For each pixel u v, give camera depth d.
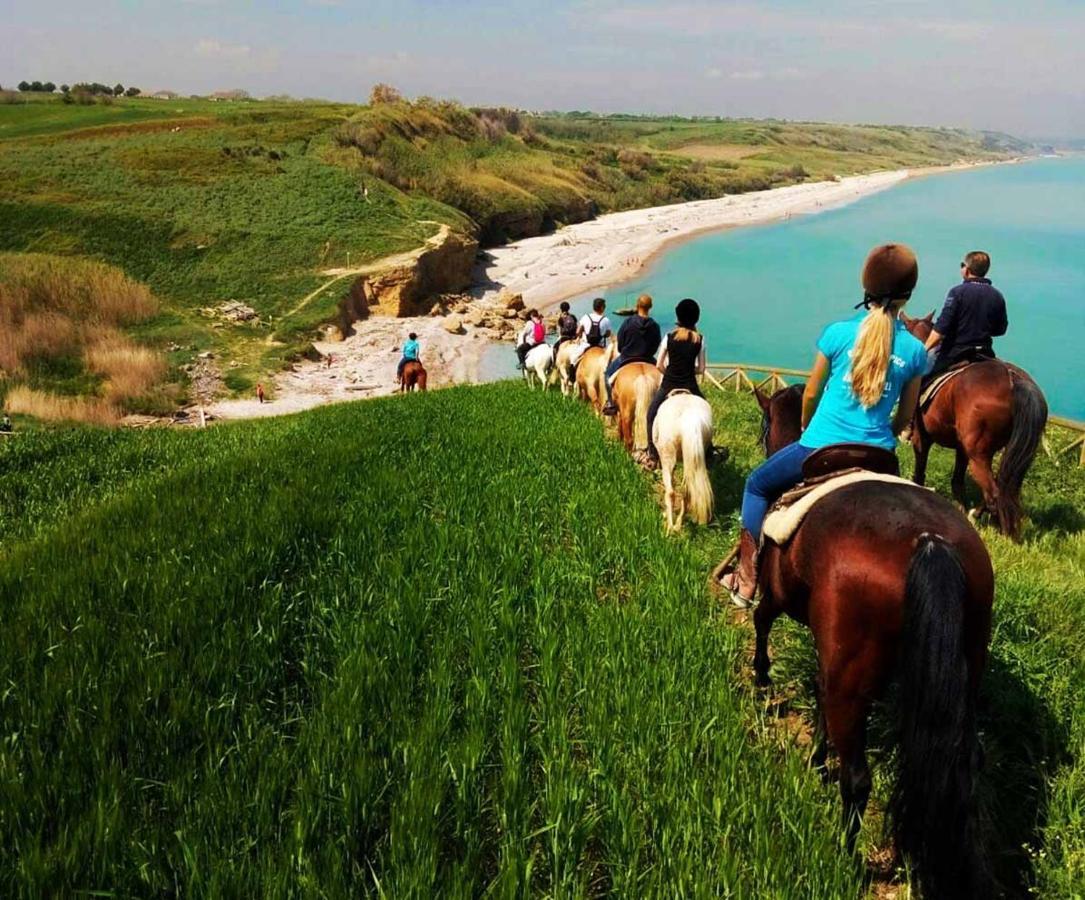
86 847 3.52
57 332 37.34
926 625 3.35
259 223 59.91
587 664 5.55
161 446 16.08
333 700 4.84
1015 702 5.27
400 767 4.36
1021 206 136.38
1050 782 4.50
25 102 106.50
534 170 106.06
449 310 57.12
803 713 5.63
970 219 115.62
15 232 53.03
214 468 10.70
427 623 6.18
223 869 3.46
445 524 8.28
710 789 4.32
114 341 38.66
